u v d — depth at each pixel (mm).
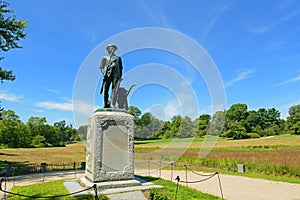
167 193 9305
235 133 57156
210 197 9430
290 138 56500
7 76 21266
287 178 16750
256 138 57281
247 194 11578
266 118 74125
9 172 18062
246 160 23406
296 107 66562
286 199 10609
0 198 9562
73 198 8477
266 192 12039
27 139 62812
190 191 9953
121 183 10023
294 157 24266
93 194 8828
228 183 14812
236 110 61875
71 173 18766
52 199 8477
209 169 22156
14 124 62719
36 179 16031
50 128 69438
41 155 38469
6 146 58562
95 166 10016
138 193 9211
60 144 68562
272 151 32906
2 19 21016
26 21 22000
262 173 19859
